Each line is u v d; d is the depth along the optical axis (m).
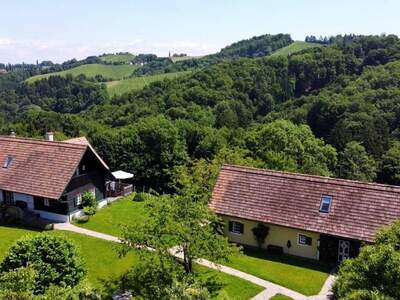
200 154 74.69
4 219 43.12
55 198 42.06
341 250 34.91
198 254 28.69
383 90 92.06
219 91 114.56
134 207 49.59
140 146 69.31
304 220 35.81
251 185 39.34
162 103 114.19
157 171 68.81
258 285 30.72
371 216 34.31
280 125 65.81
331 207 35.75
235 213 38.12
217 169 50.62
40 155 46.44
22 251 25.30
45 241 25.83
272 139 63.69
